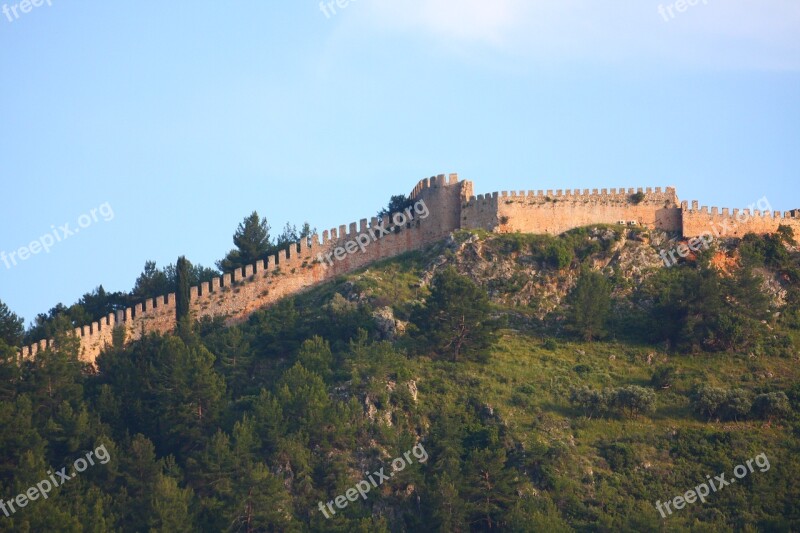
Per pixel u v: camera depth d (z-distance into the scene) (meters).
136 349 167.25
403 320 166.38
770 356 163.75
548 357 162.50
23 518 122.69
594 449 144.62
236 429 141.00
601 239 179.25
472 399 151.38
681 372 160.12
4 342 163.75
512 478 135.00
